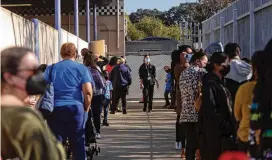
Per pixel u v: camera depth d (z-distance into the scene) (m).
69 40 16.08
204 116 6.79
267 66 4.61
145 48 28.27
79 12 27.98
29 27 9.50
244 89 5.70
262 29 10.88
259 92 4.67
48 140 3.33
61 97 7.45
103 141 12.09
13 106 3.34
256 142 4.84
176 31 67.56
